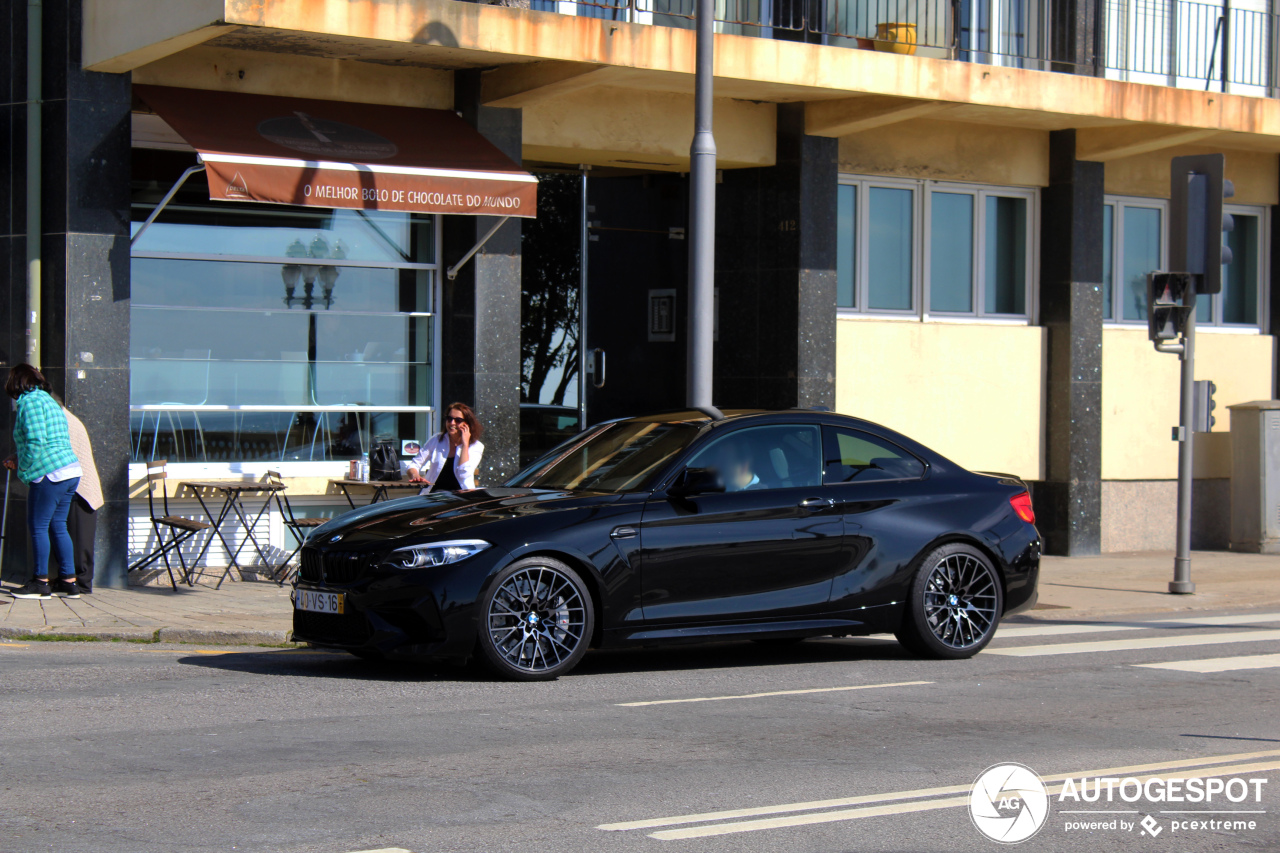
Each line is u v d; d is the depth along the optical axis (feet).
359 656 31.32
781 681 28.99
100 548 40.47
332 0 39.14
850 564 30.63
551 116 47.16
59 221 40.06
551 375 51.08
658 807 18.83
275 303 44.86
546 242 51.11
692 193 38.68
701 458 30.17
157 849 16.65
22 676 28.35
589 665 31.01
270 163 38.32
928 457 32.58
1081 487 56.18
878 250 53.88
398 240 46.52
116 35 38.96
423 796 19.19
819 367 51.31
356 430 46.03
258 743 22.34
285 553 44.75
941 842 17.53
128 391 40.88
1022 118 52.39
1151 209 59.82
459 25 41.01
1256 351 61.67
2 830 17.35
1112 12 57.11
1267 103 54.24
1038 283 56.85
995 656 32.65
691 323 38.70
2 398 41.16
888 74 47.19
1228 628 38.19
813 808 18.89
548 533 28.04
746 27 50.72
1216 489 60.80
